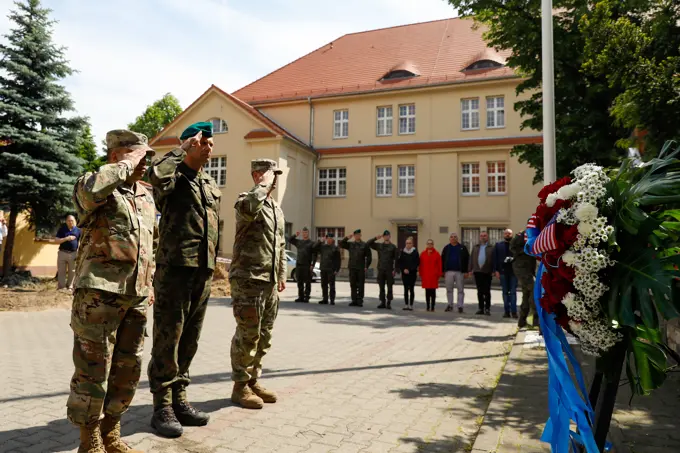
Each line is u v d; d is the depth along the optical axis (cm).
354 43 3562
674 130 633
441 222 2742
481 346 727
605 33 661
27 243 2034
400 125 2903
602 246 199
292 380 515
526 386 475
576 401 212
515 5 1300
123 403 304
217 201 385
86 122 1762
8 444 324
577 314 205
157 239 331
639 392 206
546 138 657
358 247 1340
